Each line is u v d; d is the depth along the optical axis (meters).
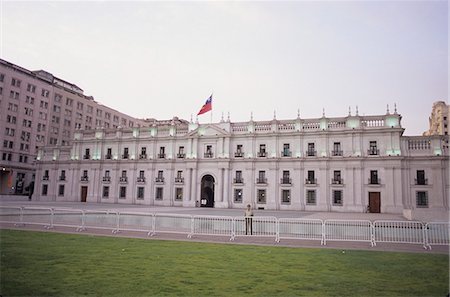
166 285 7.59
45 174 65.56
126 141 60.19
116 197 58.69
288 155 50.56
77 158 62.78
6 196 69.00
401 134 46.00
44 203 49.94
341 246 13.78
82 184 61.56
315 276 8.58
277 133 51.00
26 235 15.24
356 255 11.59
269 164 50.94
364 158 45.88
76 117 91.25
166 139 57.59
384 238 15.84
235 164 52.78
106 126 100.56
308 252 12.13
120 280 7.92
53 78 89.88
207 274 8.63
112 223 21.66
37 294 6.80
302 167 49.41
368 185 45.69
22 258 10.19
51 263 9.58
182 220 23.30
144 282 7.79
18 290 7.04
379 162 45.62
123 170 59.53
